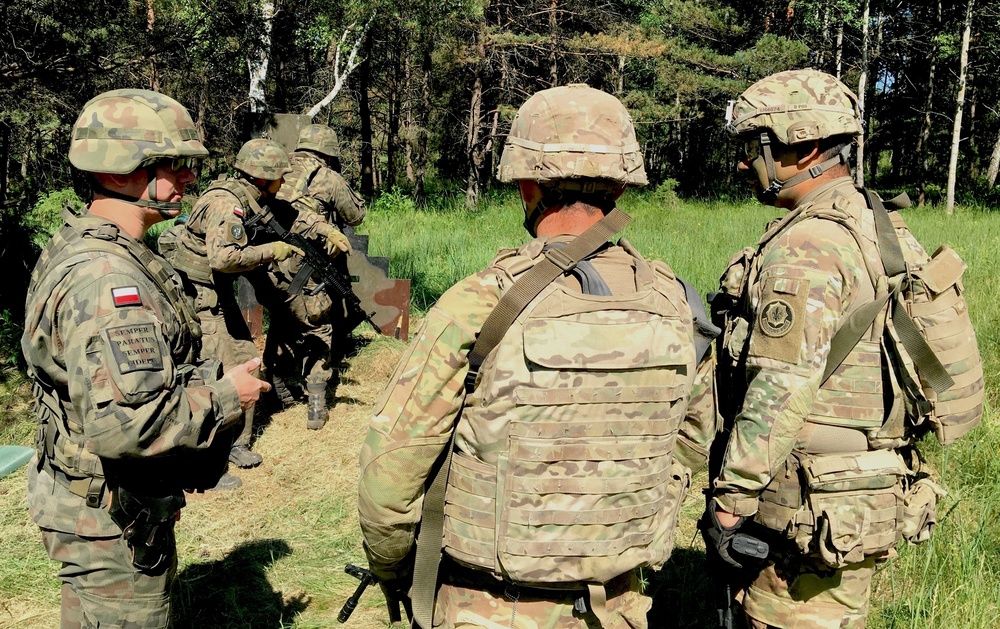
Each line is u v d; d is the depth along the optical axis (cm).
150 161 204
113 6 770
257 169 423
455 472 164
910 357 199
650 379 161
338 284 481
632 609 178
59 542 203
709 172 2889
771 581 212
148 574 207
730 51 2480
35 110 923
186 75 1303
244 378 206
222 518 379
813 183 214
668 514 179
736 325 206
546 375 154
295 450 461
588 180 166
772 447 187
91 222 199
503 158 174
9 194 757
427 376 156
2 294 639
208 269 415
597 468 158
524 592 165
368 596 321
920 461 229
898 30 2525
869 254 195
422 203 2016
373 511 159
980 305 640
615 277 168
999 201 2355
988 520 344
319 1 1185
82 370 181
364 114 2166
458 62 1898
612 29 2175
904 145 3130
